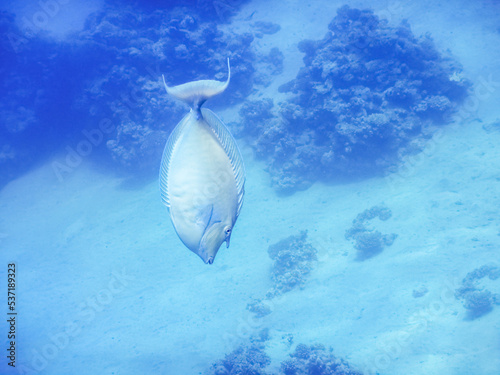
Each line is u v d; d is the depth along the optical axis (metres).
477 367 12.66
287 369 15.06
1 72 37.19
